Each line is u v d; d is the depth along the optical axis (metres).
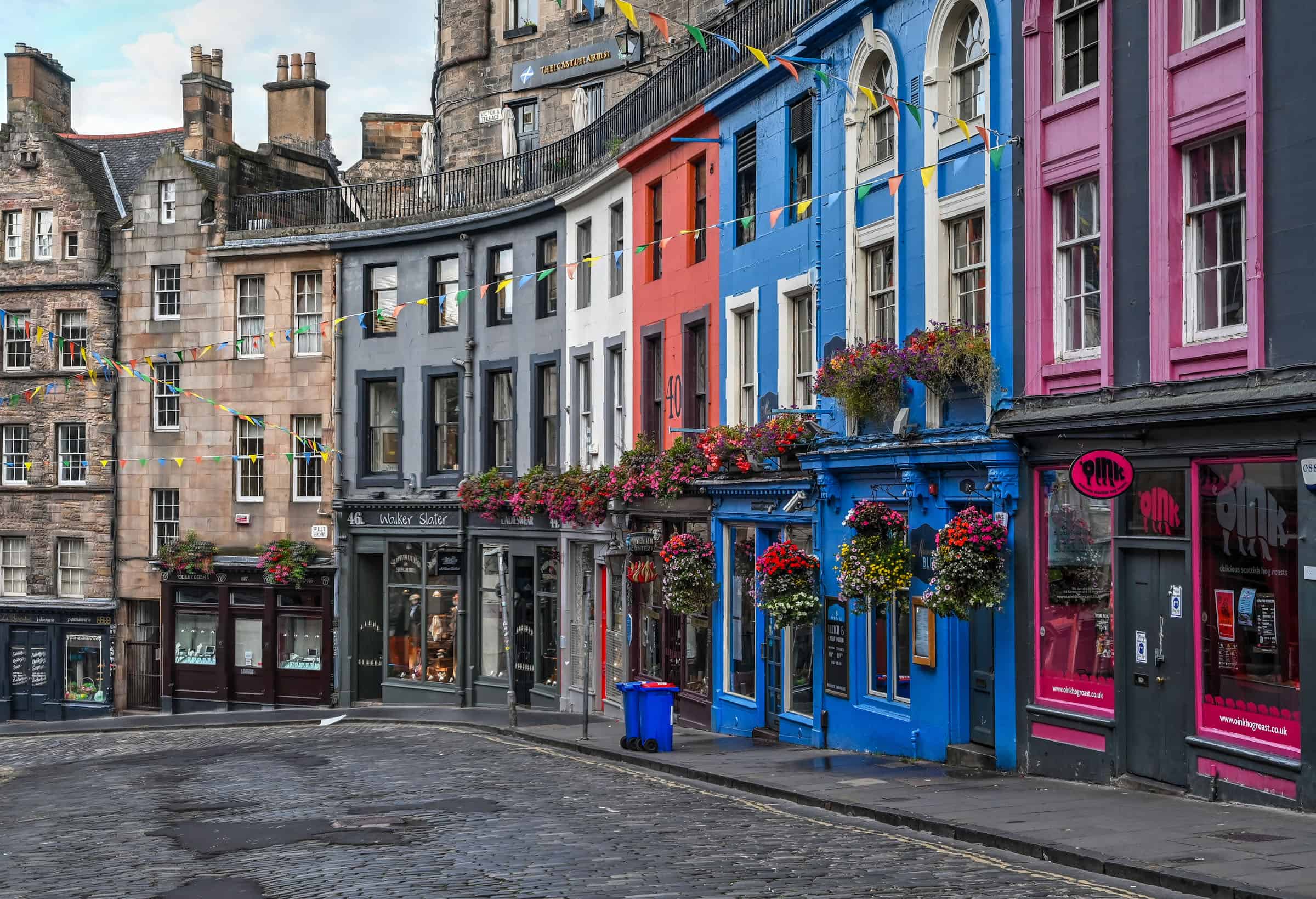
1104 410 13.99
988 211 16.36
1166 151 13.66
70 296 37.09
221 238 35.81
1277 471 12.35
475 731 26.25
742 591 22.84
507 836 12.54
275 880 10.83
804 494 20.17
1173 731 13.52
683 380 24.92
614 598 28.08
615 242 28.16
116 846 13.05
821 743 19.89
